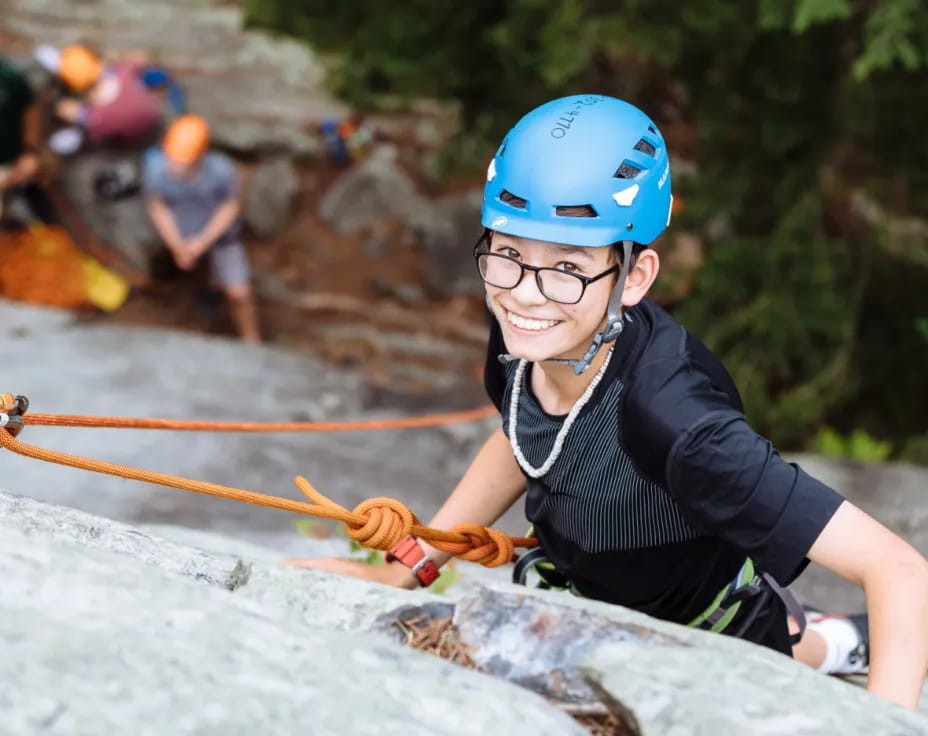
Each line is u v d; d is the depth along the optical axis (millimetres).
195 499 6586
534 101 8875
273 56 14398
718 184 8539
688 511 2037
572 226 1949
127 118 11430
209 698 1367
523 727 1474
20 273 11688
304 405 8781
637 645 1761
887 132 8367
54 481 6684
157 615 1521
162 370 9102
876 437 9320
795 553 1943
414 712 1453
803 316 8500
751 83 8414
